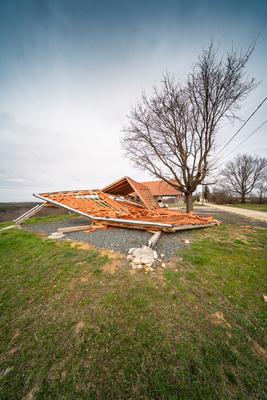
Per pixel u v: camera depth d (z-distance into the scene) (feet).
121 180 35.68
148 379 4.57
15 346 5.64
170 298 7.93
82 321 6.63
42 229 25.94
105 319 6.68
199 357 5.11
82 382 4.53
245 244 16.17
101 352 5.32
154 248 14.83
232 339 5.75
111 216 24.88
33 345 5.65
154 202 45.03
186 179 36.96
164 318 6.70
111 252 13.93
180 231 22.00
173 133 36.27
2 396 4.33
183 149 35.91
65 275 10.27
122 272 10.46
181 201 122.62
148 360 5.06
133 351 5.34
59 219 38.37
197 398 4.16
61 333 6.09
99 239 18.02
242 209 68.64
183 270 10.70
